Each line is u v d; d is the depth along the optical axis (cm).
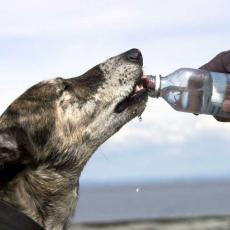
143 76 106
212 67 103
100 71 110
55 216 104
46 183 103
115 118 108
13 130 103
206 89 100
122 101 108
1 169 100
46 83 109
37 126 105
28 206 101
